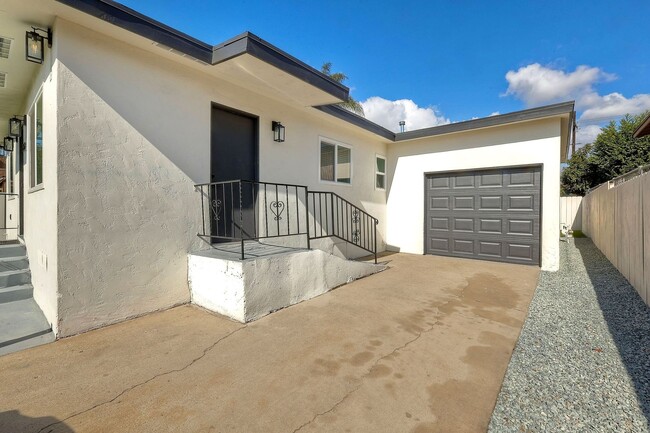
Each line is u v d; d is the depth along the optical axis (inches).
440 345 114.7
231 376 93.0
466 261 282.8
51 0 107.0
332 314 145.4
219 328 128.6
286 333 124.0
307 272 167.5
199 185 161.6
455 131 288.4
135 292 140.7
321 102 216.1
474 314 147.9
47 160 130.1
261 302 140.9
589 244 391.9
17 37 130.4
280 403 80.4
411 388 87.4
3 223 284.2
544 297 176.2
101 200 130.7
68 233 121.2
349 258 287.7
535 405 80.8
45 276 133.1
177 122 158.6
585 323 137.0
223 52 150.8
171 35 139.9
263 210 208.2
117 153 136.0
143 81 145.3
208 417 74.6
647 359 103.9
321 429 70.8
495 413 77.5
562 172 745.0
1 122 248.1
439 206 313.1
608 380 92.0
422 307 156.6
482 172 287.4
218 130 185.5
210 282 148.3
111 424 71.9
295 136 232.2
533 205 261.3
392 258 299.3
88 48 127.5
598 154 626.5
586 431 70.9
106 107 132.7
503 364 101.2
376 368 98.2
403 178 334.0
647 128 224.5
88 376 92.4
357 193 299.9
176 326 131.0
